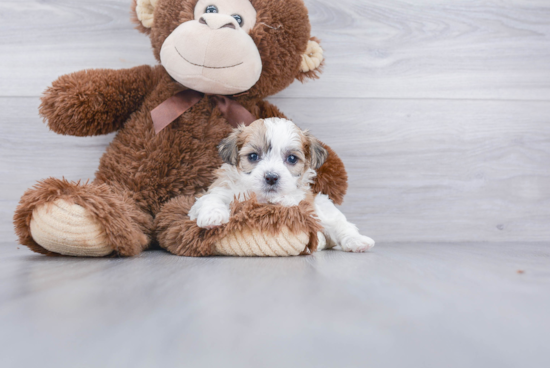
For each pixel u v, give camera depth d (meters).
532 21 2.45
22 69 2.23
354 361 0.50
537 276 1.12
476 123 2.45
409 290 0.89
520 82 2.46
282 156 1.78
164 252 1.69
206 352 0.53
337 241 1.90
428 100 2.43
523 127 2.46
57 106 1.75
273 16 1.81
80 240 1.40
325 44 2.37
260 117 2.13
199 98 1.94
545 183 2.46
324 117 2.39
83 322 0.63
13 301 0.75
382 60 2.40
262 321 0.65
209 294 0.82
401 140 2.42
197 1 1.82
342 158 2.40
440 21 2.42
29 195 1.43
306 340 0.57
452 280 1.03
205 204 1.59
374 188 2.42
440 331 0.62
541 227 2.46
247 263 1.31
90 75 1.85
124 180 1.83
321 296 0.81
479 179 2.45
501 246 2.19
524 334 0.61
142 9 1.95
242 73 1.73
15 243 2.14
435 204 2.44
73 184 1.48
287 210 1.51
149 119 1.90
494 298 0.83
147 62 2.31
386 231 2.42
